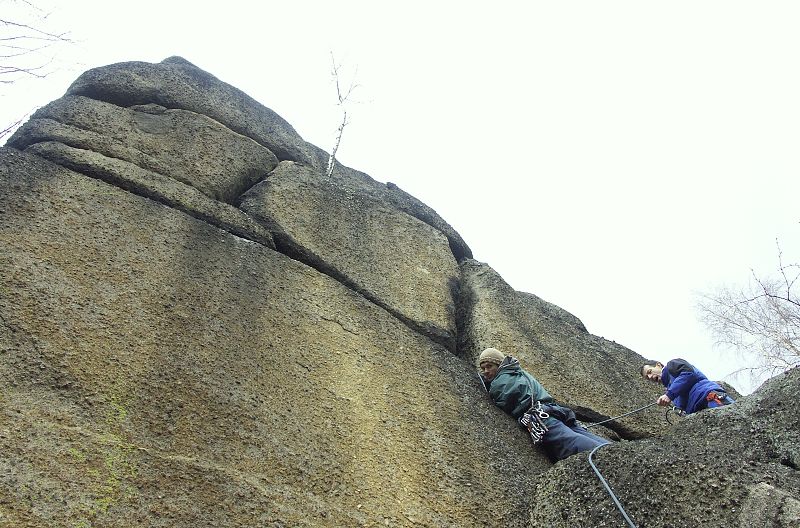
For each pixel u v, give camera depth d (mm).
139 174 5430
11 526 2820
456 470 4574
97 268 4430
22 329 3736
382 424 4617
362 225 6699
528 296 7426
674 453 4023
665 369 5855
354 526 3742
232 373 4262
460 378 5594
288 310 5105
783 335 9641
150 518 3168
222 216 5574
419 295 6281
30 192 4660
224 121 6863
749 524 3395
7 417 3260
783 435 3936
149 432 3598
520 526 4332
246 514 3428
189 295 4656
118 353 3941
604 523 3875
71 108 5738
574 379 6273
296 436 4105
